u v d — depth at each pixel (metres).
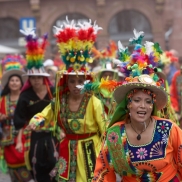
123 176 5.55
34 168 9.09
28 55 9.40
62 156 7.78
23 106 9.39
